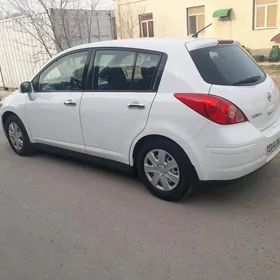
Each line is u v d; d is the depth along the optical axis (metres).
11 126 5.14
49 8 11.16
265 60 16.14
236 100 3.03
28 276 2.52
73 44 11.62
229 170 3.04
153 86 3.35
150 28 20.59
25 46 11.77
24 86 4.56
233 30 17.38
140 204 3.46
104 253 2.73
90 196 3.71
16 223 3.26
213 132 2.99
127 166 3.75
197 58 3.21
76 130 4.09
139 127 3.42
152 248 2.76
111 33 12.88
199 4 18.03
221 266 2.50
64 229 3.11
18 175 4.43
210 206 3.33
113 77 3.68
